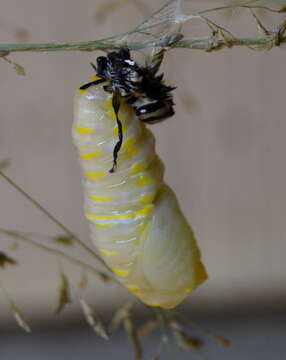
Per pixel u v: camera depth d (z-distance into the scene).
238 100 0.26
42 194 0.26
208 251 0.27
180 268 0.17
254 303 0.27
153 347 0.25
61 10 0.25
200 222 0.27
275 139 0.27
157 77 0.16
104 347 0.26
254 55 0.26
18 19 0.24
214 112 0.26
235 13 0.15
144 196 0.16
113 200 0.16
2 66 0.25
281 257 0.27
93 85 0.16
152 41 0.15
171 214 0.16
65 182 0.26
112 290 0.26
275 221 0.27
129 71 0.16
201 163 0.27
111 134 0.16
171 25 0.15
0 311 0.26
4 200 0.25
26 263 0.26
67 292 0.17
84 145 0.16
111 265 0.17
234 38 0.15
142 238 0.16
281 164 0.27
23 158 0.26
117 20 0.24
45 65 0.25
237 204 0.27
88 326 0.26
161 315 0.17
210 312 0.27
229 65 0.26
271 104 0.27
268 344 0.26
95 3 0.24
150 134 0.16
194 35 0.18
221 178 0.27
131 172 0.16
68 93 0.25
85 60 0.25
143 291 0.17
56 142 0.26
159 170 0.16
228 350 0.26
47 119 0.25
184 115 0.26
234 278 0.27
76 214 0.26
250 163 0.27
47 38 0.25
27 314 0.26
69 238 0.17
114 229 0.16
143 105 0.16
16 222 0.26
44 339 0.26
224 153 0.27
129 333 0.17
